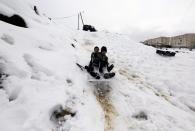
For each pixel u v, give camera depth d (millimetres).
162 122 4762
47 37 7691
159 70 8883
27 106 3830
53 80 5000
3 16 6914
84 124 4047
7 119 3447
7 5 8312
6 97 3902
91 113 4547
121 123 4551
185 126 4695
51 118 3945
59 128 3834
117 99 5621
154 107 5406
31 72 4902
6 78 4305
